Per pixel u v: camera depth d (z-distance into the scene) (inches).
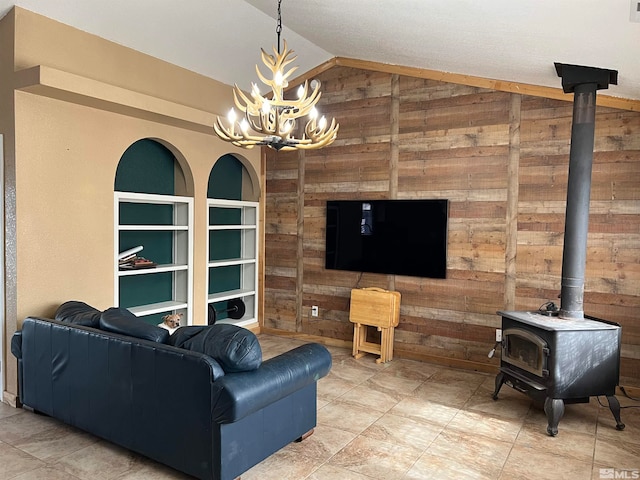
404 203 195.3
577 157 137.6
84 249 152.5
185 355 99.1
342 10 139.1
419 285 195.0
